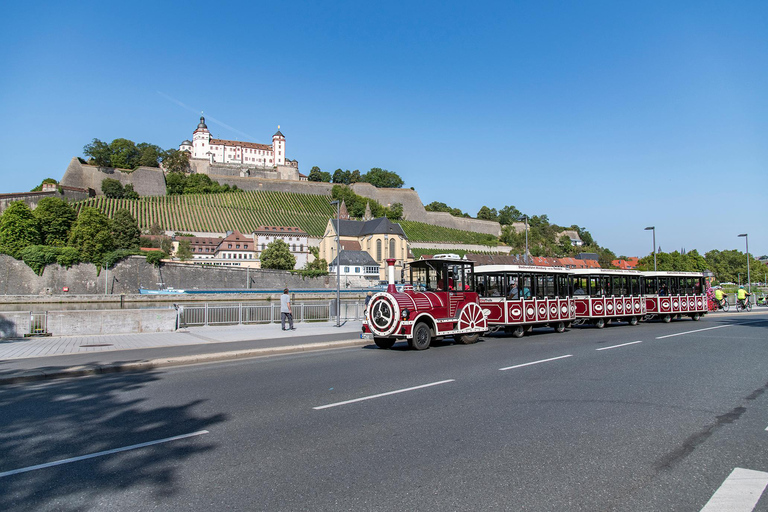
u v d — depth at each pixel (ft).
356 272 344.49
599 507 14.20
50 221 266.98
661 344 54.95
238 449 19.45
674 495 15.08
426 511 13.85
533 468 17.26
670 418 23.86
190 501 14.66
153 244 333.01
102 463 18.01
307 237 395.75
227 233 389.19
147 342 58.75
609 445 19.81
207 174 490.49
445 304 55.31
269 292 240.94
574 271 76.79
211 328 76.79
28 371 38.19
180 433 21.75
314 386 32.04
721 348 51.11
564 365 39.96
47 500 14.79
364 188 529.86
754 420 23.54
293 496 14.94
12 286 236.02
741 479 16.38
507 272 66.59
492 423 22.94
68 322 66.28
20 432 22.26
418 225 504.02
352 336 65.41
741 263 437.17
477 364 41.01
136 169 430.61
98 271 248.73
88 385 34.37
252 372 38.58
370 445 19.83
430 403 26.91
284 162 617.21
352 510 13.96
